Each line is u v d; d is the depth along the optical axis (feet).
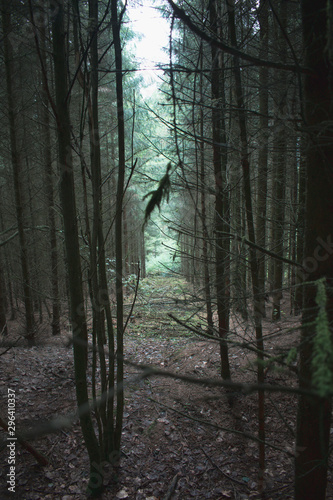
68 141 7.91
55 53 7.41
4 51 17.39
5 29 14.98
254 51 8.89
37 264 26.04
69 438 11.93
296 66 4.25
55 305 24.11
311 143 4.58
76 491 9.89
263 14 8.04
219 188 11.35
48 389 14.76
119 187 9.11
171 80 5.66
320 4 4.19
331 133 4.61
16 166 20.16
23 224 22.08
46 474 10.41
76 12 7.63
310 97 4.71
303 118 4.35
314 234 5.03
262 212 17.28
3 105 19.20
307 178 5.14
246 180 8.04
